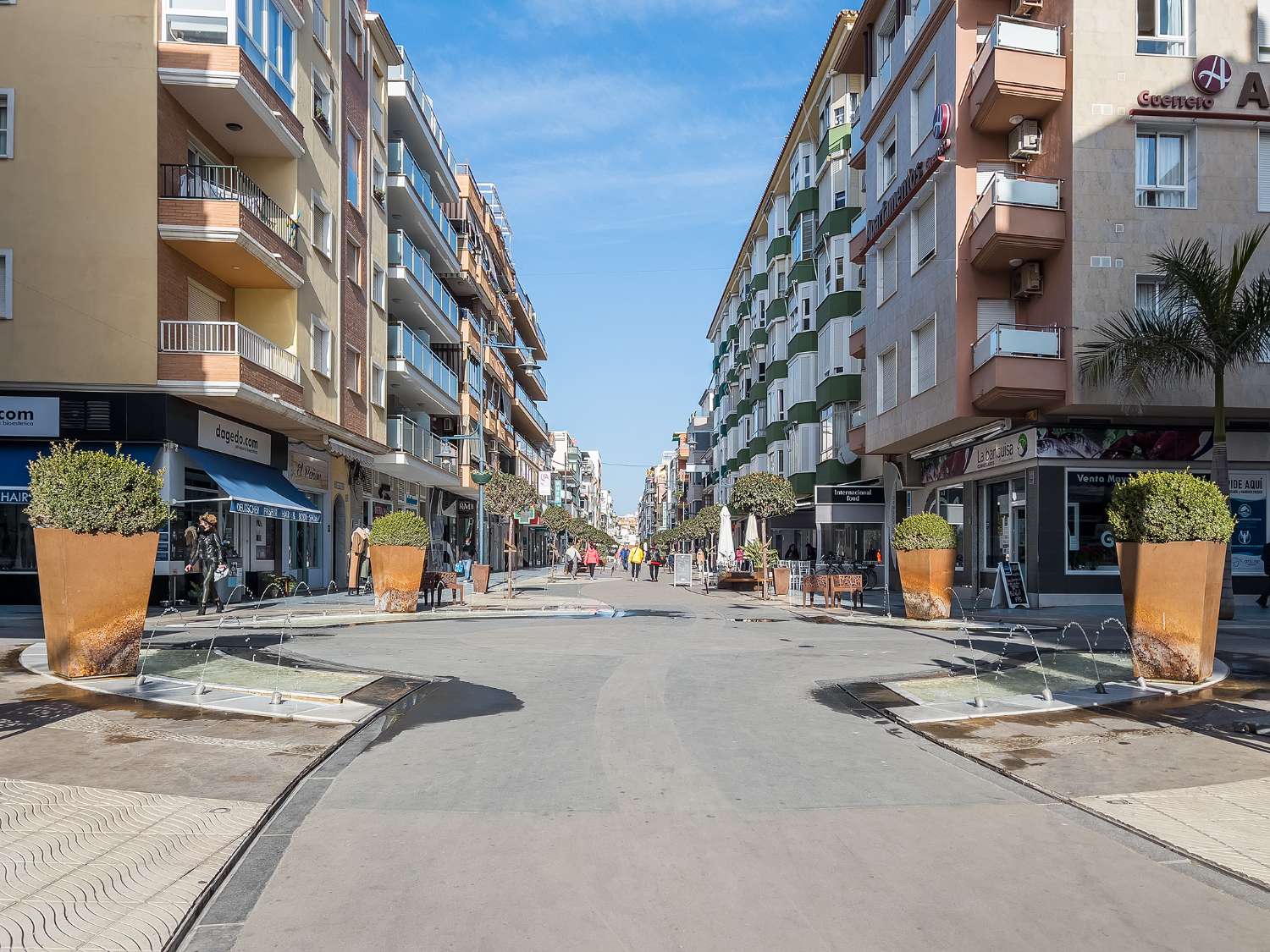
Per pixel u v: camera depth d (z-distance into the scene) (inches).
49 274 748.0
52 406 744.3
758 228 2034.9
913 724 320.2
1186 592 392.5
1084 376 816.9
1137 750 281.7
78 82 756.6
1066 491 866.1
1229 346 686.5
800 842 198.7
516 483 1198.9
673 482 5718.5
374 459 1280.8
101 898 164.4
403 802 227.6
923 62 982.4
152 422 757.3
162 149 772.0
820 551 1678.2
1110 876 180.9
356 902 166.7
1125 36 834.8
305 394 961.5
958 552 1081.4
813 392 1573.6
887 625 709.3
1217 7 842.2
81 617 386.6
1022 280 863.7
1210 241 832.9
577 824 210.2
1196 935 154.4
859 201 1408.7
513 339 2529.5
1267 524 896.3
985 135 898.1
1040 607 854.5
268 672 423.8
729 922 157.8
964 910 163.6
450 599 1036.5
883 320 1115.3
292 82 930.7
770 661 485.4
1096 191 825.5
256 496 837.8
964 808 224.8
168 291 779.4
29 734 289.4
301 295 953.5
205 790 232.4
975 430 976.3
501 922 157.8
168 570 772.6
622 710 346.6
